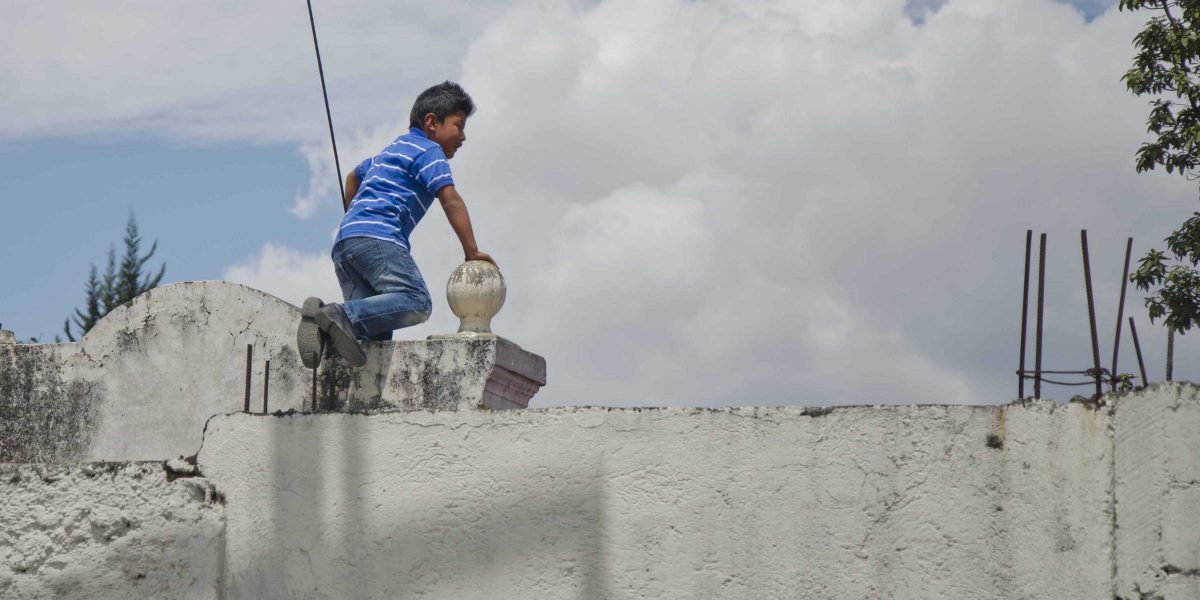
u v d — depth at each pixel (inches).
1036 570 199.0
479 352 247.1
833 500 204.8
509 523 212.2
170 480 222.5
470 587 211.6
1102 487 199.8
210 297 263.4
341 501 217.3
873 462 205.0
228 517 220.2
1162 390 199.0
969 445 203.3
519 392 262.4
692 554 206.7
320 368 252.7
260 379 257.3
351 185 273.9
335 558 215.9
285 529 218.1
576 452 212.2
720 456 208.5
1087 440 201.3
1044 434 202.1
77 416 265.1
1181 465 197.0
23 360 269.4
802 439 207.0
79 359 267.4
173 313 264.7
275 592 216.5
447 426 216.8
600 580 208.2
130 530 221.3
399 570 213.9
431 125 273.1
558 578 209.3
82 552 221.5
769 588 204.1
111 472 223.9
